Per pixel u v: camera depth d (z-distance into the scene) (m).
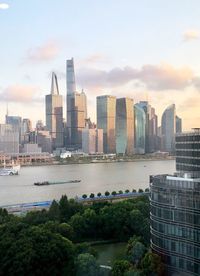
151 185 186.88
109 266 192.62
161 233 176.75
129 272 159.25
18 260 157.88
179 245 168.38
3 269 159.62
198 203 160.25
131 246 192.38
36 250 161.88
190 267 163.62
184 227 166.12
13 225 180.88
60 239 174.38
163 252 175.12
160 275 168.62
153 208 183.38
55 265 162.62
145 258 170.62
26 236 169.12
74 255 171.75
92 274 165.38
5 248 164.12
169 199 172.50
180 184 172.00
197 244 160.75
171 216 171.62
